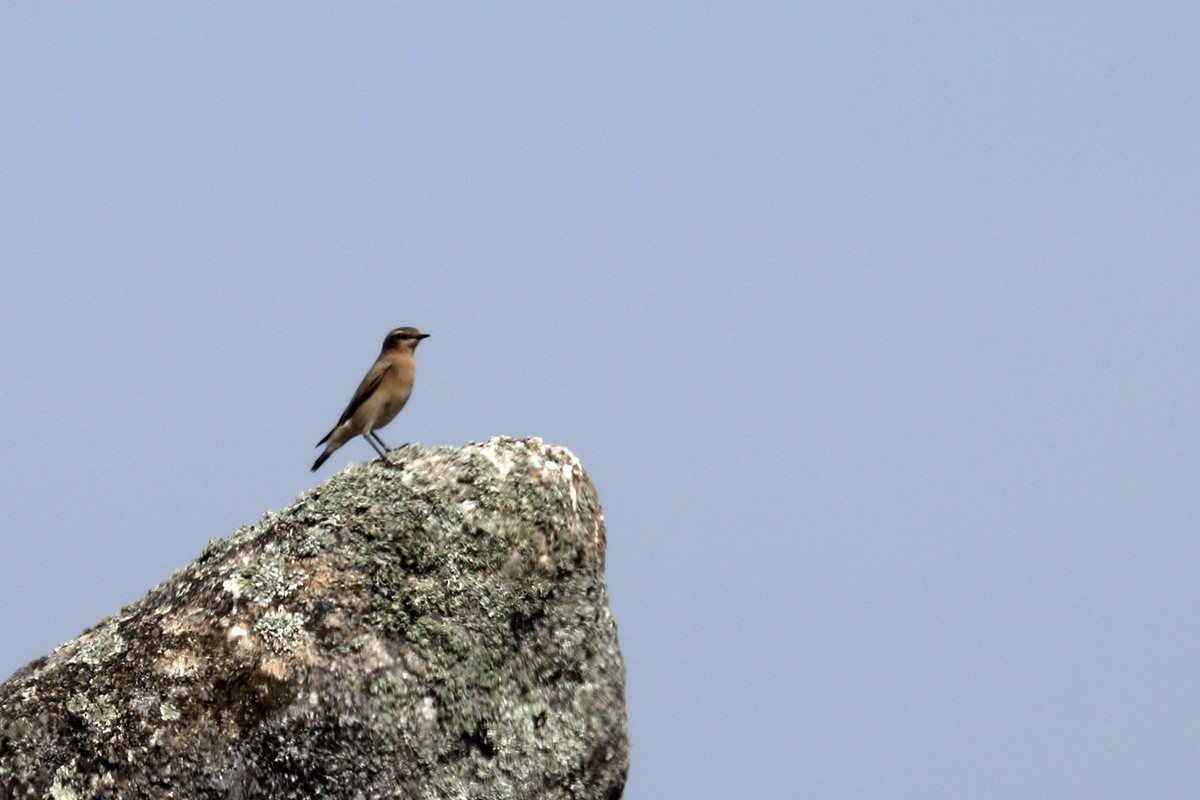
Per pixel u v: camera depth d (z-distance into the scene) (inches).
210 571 566.9
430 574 578.6
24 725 522.6
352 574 565.3
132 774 522.0
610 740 597.9
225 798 529.0
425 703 555.5
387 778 543.5
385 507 582.6
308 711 538.6
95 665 539.5
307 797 537.3
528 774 573.0
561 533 605.6
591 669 601.3
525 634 593.6
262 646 545.0
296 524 577.0
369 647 553.3
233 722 533.3
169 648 543.5
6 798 512.7
